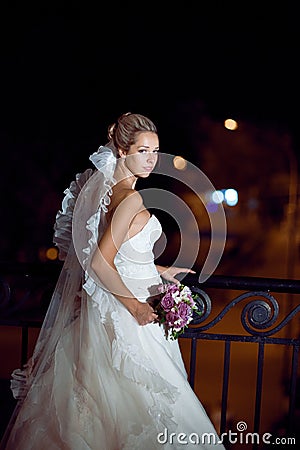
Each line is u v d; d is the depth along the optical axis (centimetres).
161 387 448
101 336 462
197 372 1490
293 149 2300
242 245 2361
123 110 2312
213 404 1321
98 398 456
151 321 460
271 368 1564
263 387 1452
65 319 482
